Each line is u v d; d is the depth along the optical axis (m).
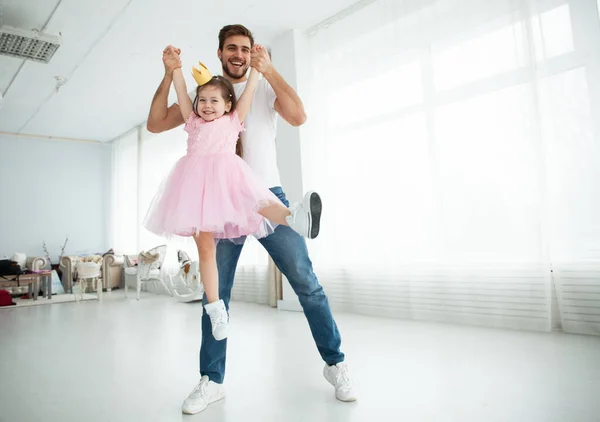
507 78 3.01
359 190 3.91
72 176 8.16
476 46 3.19
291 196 4.32
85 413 1.62
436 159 3.35
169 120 1.86
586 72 2.68
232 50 1.83
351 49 4.05
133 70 5.16
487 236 3.04
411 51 3.59
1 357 2.62
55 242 7.86
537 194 2.82
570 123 2.72
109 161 8.61
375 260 3.75
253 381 1.94
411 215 3.50
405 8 3.64
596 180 2.61
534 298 2.81
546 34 2.85
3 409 1.69
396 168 3.62
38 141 7.89
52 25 4.16
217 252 1.76
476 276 3.09
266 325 3.42
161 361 2.40
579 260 2.65
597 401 1.53
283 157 4.44
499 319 2.96
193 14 4.05
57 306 5.32
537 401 1.55
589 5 2.69
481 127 3.12
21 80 5.37
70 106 6.33
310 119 4.35
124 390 1.89
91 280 7.30
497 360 2.12
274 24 4.31
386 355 2.30
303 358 2.33
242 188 1.57
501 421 1.39
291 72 4.39
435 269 3.33
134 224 7.63
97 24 4.18
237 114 1.67
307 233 1.50
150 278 6.10
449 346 2.45
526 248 2.86
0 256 7.33
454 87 3.29
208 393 1.65
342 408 1.56
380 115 3.77
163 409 1.64
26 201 7.67
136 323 3.80
